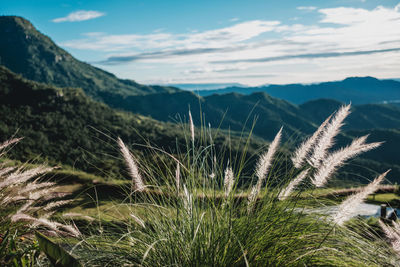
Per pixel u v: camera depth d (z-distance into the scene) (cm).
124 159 162
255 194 168
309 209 162
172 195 171
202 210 171
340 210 148
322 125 151
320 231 163
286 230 165
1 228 173
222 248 160
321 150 148
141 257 156
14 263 147
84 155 164
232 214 171
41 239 135
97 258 150
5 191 181
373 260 153
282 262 157
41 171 188
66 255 132
